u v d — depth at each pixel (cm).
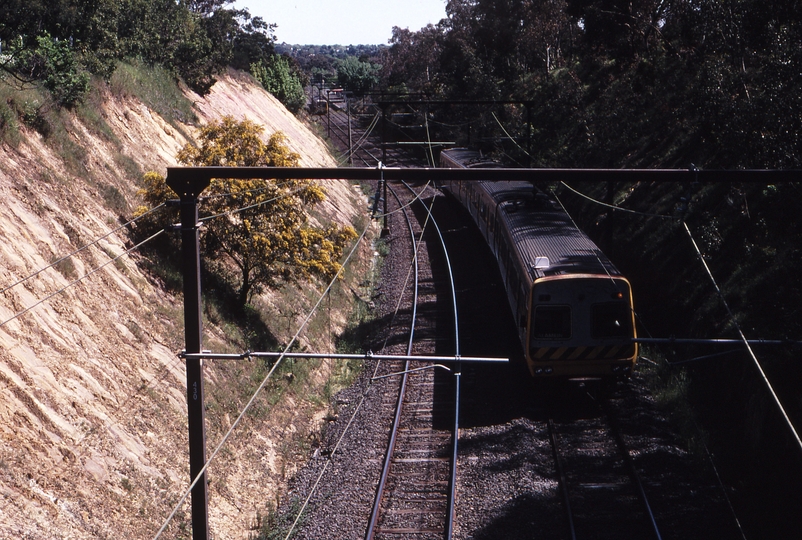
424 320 2283
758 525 1109
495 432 1495
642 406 1602
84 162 1788
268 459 1421
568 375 1612
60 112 1848
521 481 1262
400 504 1223
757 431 1386
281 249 1784
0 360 1059
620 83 4322
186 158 1805
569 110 4600
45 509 927
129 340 1379
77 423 1102
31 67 1881
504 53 6375
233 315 1762
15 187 1444
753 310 1727
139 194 1827
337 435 1563
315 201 1853
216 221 1731
